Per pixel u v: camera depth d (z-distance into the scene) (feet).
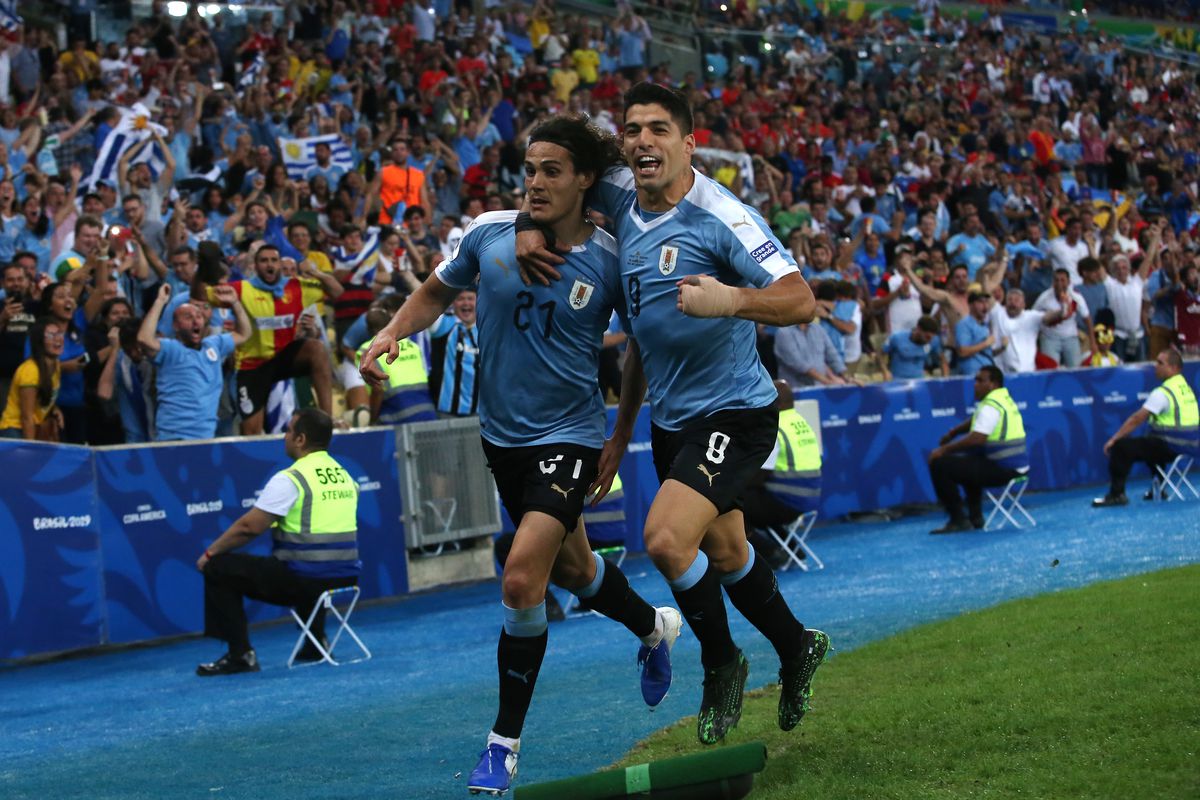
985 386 71.82
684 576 26.07
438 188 94.94
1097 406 91.35
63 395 59.26
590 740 31.81
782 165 120.16
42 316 56.29
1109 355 96.99
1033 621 39.50
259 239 73.61
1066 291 92.48
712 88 141.28
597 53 135.54
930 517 80.18
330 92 106.32
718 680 27.68
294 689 43.04
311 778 30.35
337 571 47.75
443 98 107.34
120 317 60.70
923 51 170.71
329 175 89.97
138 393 60.70
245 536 46.78
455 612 58.44
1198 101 192.13
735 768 20.38
